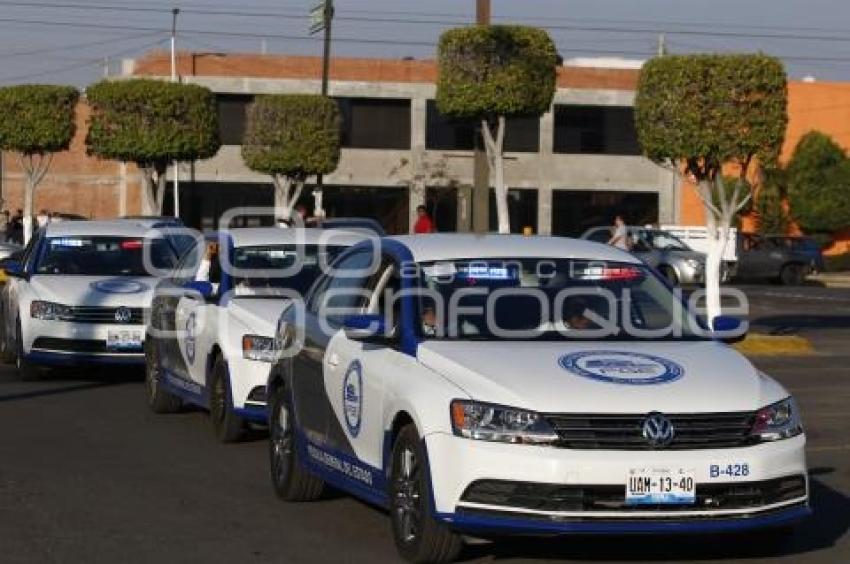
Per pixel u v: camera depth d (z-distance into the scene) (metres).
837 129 60.94
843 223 57.78
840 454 13.33
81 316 17.89
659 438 7.99
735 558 9.05
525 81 25.41
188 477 11.83
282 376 11.05
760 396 8.38
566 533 7.91
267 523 10.05
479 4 26.11
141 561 8.86
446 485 8.12
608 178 62.28
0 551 9.09
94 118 38.75
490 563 8.77
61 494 11.02
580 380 8.23
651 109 23.03
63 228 19.59
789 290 44.25
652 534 8.16
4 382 18.47
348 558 8.96
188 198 60.12
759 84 22.48
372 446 9.15
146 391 17.41
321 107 39.53
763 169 25.78
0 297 20.91
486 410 8.08
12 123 40.41
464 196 33.75
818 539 9.62
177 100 38.31
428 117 61.12
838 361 22.19
